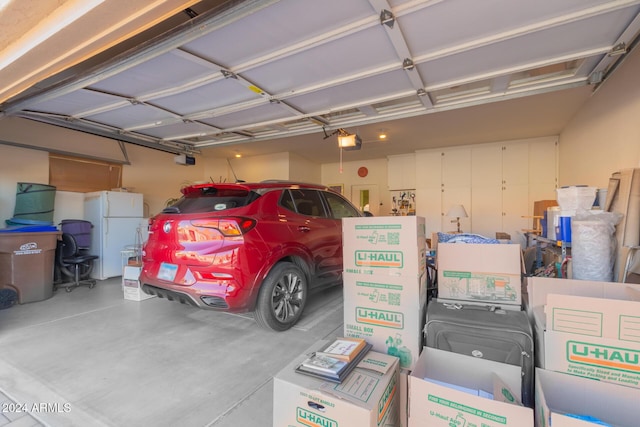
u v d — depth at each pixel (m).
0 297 3.58
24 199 4.64
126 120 4.29
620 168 3.26
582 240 2.11
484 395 1.30
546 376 1.28
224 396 1.88
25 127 4.95
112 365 2.27
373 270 1.85
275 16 2.02
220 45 2.38
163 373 2.15
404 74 2.88
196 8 2.46
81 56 2.16
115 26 1.80
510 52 2.52
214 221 2.58
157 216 3.03
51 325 3.11
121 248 5.55
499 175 7.00
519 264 1.75
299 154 8.29
